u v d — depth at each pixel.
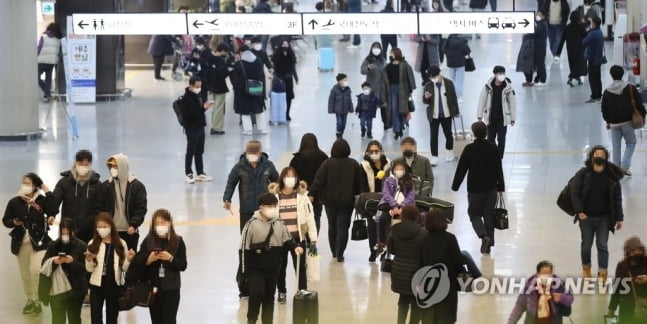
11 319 23.55
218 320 23.41
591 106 47.88
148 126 46.03
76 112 49.28
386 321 23.27
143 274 21.14
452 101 37.97
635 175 36.34
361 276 26.53
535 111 47.00
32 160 39.38
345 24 32.97
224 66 43.84
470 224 30.84
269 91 49.06
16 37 42.62
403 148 27.22
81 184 24.05
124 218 23.94
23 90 42.84
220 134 44.16
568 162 38.16
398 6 44.72
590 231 25.16
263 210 22.03
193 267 27.14
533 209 32.44
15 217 23.58
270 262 22.14
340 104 42.19
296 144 41.91
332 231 27.72
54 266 21.83
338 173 27.22
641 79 46.53
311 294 21.80
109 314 21.91
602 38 48.25
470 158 27.89
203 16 32.62
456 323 22.95
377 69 43.66
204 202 33.72
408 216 21.50
